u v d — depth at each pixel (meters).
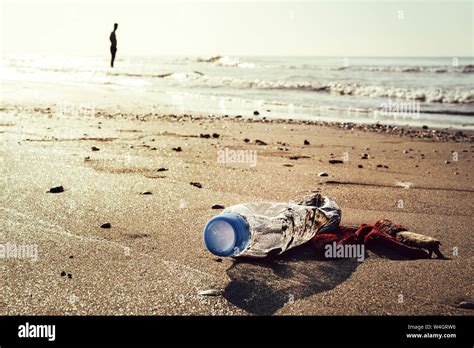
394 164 6.61
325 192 4.93
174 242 3.42
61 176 5.20
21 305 2.54
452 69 30.78
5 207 4.12
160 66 49.56
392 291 2.76
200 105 14.12
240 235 2.72
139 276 2.88
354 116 12.52
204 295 2.67
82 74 30.52
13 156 6.12
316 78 26.48
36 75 28.05
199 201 4.43
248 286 2.78
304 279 2.89
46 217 3.90
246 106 14.18
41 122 9.40
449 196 4.92
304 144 8.05
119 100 14.79
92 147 6.88
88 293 2.67
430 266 3.09
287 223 3.18
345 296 2.69
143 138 8.02
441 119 12.23
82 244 3.36
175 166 5.92
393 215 4.22
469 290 2.77
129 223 3.79
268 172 5.77
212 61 69.12
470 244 3.54
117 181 5.07
